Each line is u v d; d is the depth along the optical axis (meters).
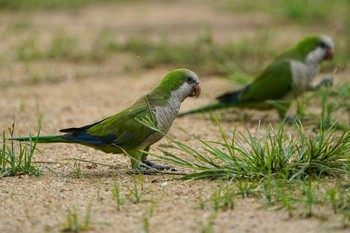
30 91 16.20
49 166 10.41
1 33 22.23
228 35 22.19
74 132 10.14
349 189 8.65
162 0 29.92
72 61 19.11
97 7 27.91
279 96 13.95
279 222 7.69
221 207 8.17
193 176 9.47
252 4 27.41
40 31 22.80
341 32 22.28
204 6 28.16
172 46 20.09
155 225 7.73
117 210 8.23
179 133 12.79
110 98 15.68
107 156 11.04
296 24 23.84
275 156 9.58
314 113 14.16
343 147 9.69
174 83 10.20
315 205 8.09
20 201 8.66
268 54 19.45
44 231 7.62
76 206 8.42
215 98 14.60
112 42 20.38
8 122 13.46
